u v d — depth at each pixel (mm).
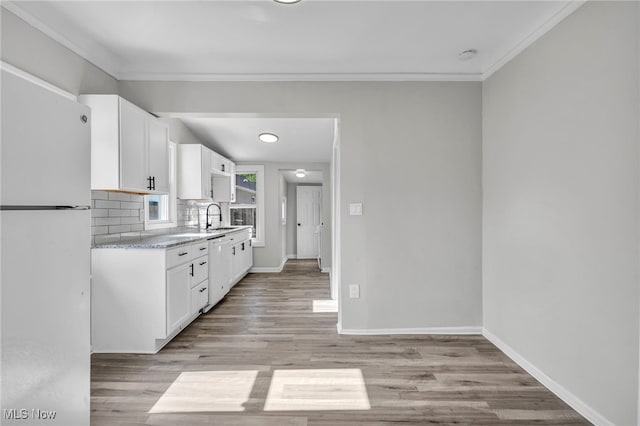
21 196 1204
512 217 2545
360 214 3025
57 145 1365
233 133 4840
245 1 2027
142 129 2818
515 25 2270
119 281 2666
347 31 2379
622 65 1626
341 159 3023
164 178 3193
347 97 3023
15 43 1979
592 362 1804
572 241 1938
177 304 2885
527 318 2359
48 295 1322
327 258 6461
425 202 3029
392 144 3025
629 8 1587
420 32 2387
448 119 3029
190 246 3184
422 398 2020
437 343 2834
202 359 2547
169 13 2148
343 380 2229
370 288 3039
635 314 1577
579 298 1890
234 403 1970
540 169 2217
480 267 3041
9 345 1168
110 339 2668
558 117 2051
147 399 2008
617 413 1669
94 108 2492
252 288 4973
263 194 6336
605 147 1720
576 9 1906
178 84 3004
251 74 2986
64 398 1402
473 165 3035
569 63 1959
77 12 2119
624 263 1627
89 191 1562
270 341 2896
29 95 1230
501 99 2695
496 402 1979
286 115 3076
